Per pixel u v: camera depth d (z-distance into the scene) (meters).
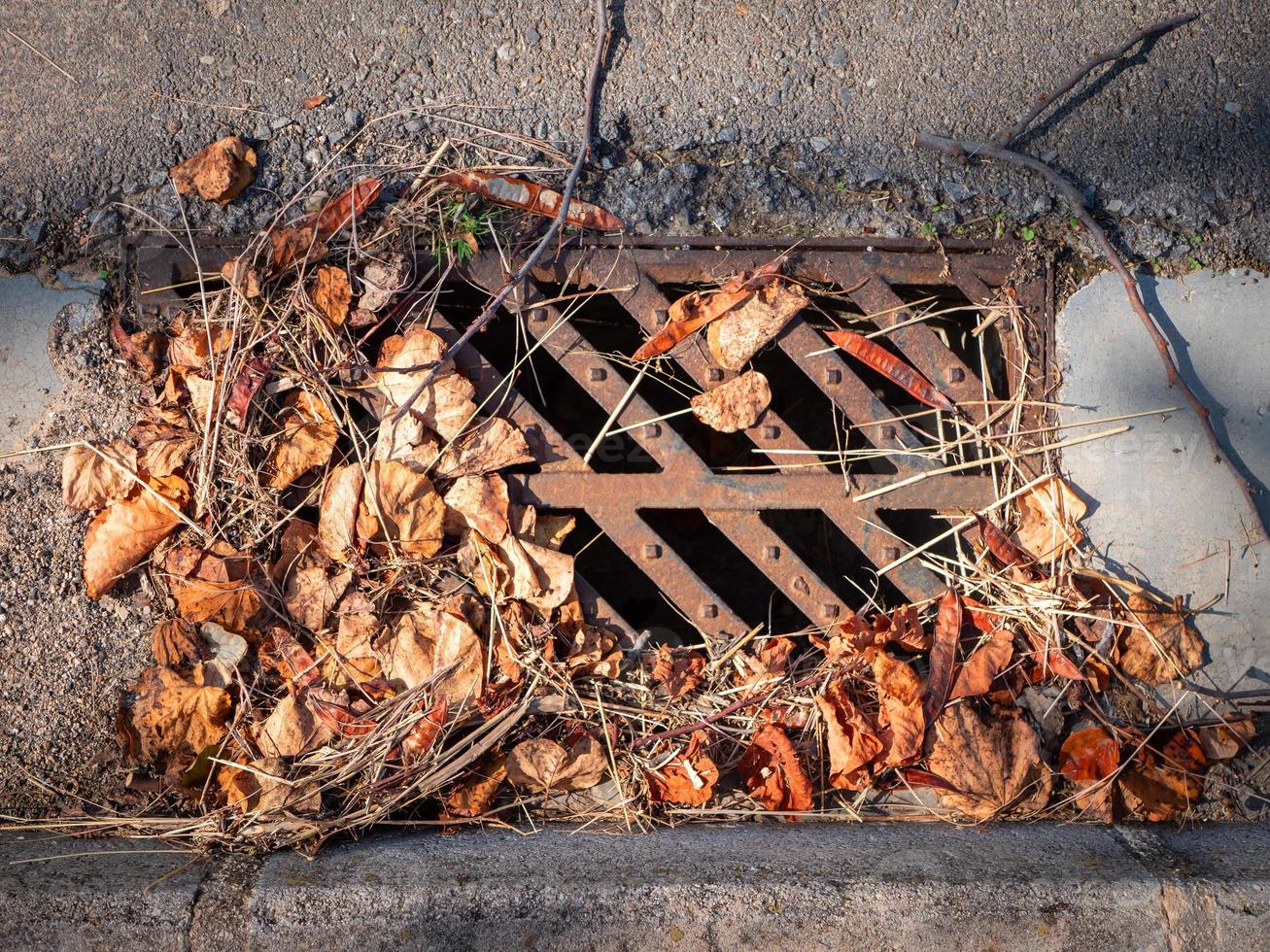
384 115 1.27
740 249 1.28
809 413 1.57
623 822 1.24
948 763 1.23
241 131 1.26
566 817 1.24
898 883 1.16
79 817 1.22
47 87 1.26
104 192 1.25
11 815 1.22
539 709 1.23
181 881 1.15
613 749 1.23
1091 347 1.28
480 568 1.25
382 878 1.15
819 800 1.25
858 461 1.50
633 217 1.27
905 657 1.28
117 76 1.26
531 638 1.24
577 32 1.28
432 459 1.24
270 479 1.24
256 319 1.24
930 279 1.29
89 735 1.23
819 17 1.29
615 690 1.25
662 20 1.28
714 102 1.29
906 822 1.24
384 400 1.25
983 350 1.33
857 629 1.25
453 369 1.25
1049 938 1.16
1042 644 1.26
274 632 1.23
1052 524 1.27
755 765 1.24
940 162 1.29
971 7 1.30
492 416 1.25
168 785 1.22
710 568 1.58
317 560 1.24
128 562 1.23
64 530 1.23
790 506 1.27
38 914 1.13
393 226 1.25
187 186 1.25
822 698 1.24
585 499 1.27
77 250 1.25
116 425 1.24
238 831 1.20
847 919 1.15
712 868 1.17
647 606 1.55
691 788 1.23
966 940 1.16
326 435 1.24
